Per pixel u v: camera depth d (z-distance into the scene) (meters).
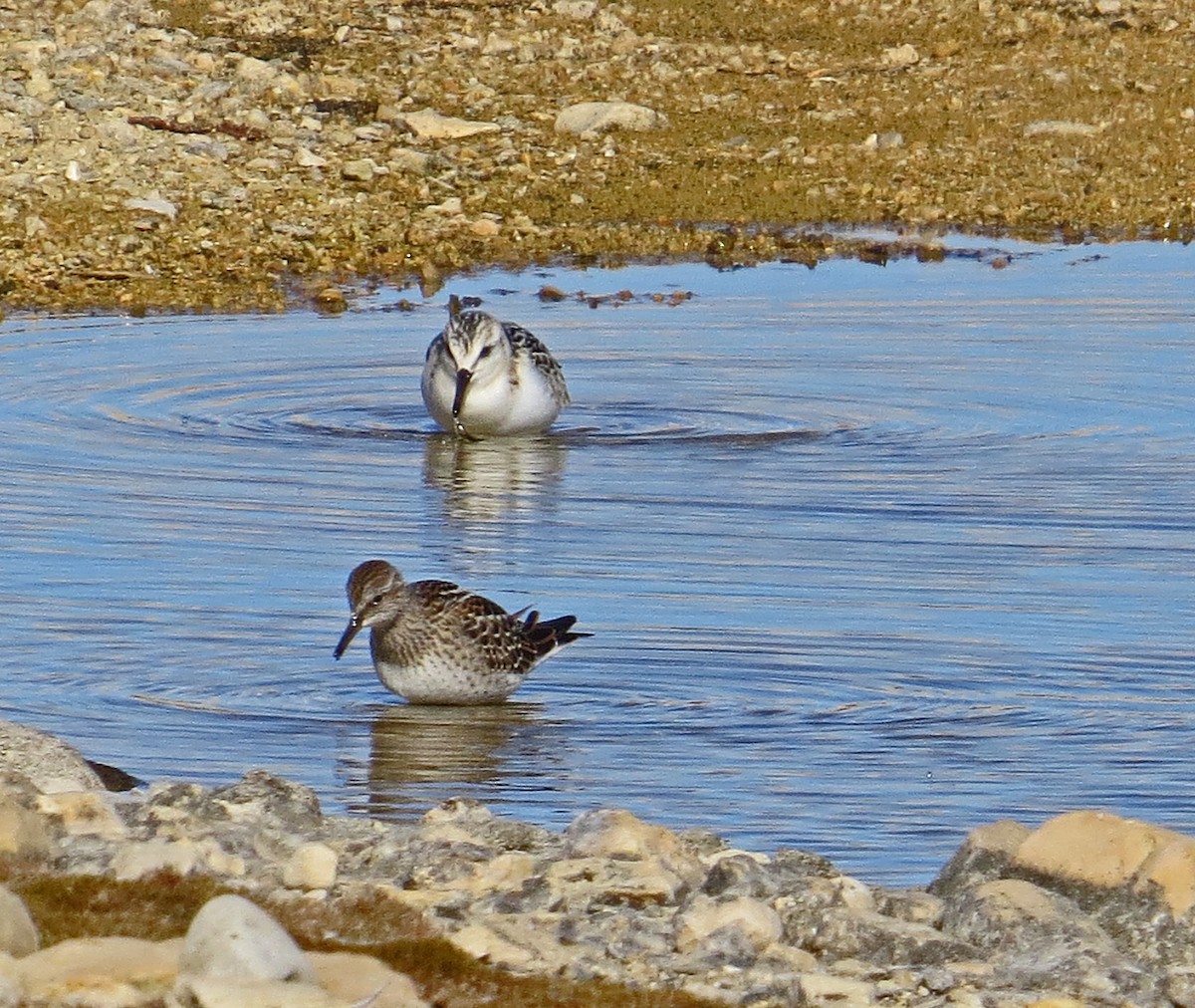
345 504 18.80
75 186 30.22
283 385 23.05
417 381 23.48
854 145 35.44
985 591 16.34
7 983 7.54
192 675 14.52
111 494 18.81
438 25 41.12
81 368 23.45
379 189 31.70
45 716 13.69
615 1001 8.89
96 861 10.16
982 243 30.92
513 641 14.35
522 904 10.29
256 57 37.56
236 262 28.41
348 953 8.84
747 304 27.02
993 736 13.51
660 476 19.81
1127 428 21.33
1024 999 9.30
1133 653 14.97
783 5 44.16
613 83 38.25
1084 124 36.75
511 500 18.98
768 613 15.80
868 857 11.69
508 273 28.75
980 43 41.59
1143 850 10.71
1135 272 29.11
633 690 14.41
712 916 9.88
